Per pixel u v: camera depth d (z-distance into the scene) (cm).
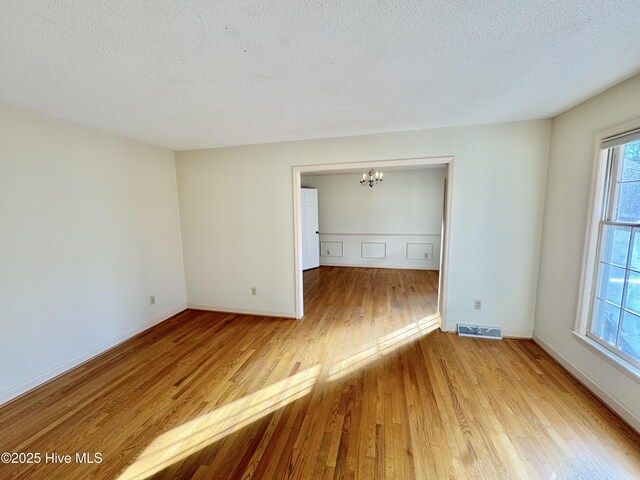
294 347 290
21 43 129
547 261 270
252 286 376
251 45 135
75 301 257
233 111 228
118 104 210
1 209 205
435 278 556
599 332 210
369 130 294
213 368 253
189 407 203
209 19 114
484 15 115
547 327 269
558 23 121
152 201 342
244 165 355
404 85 185
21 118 215
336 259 673
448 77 174
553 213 261
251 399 211
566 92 200
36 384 227
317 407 201
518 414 190
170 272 372
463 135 287
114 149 293
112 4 104
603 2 108
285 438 174
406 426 181
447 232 303
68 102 204
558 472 149
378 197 637
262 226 361
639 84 171
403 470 151
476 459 157
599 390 202
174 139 316
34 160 224
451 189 296
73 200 254
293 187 342
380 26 122
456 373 238
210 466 156
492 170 285
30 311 223
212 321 359
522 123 274
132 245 316
